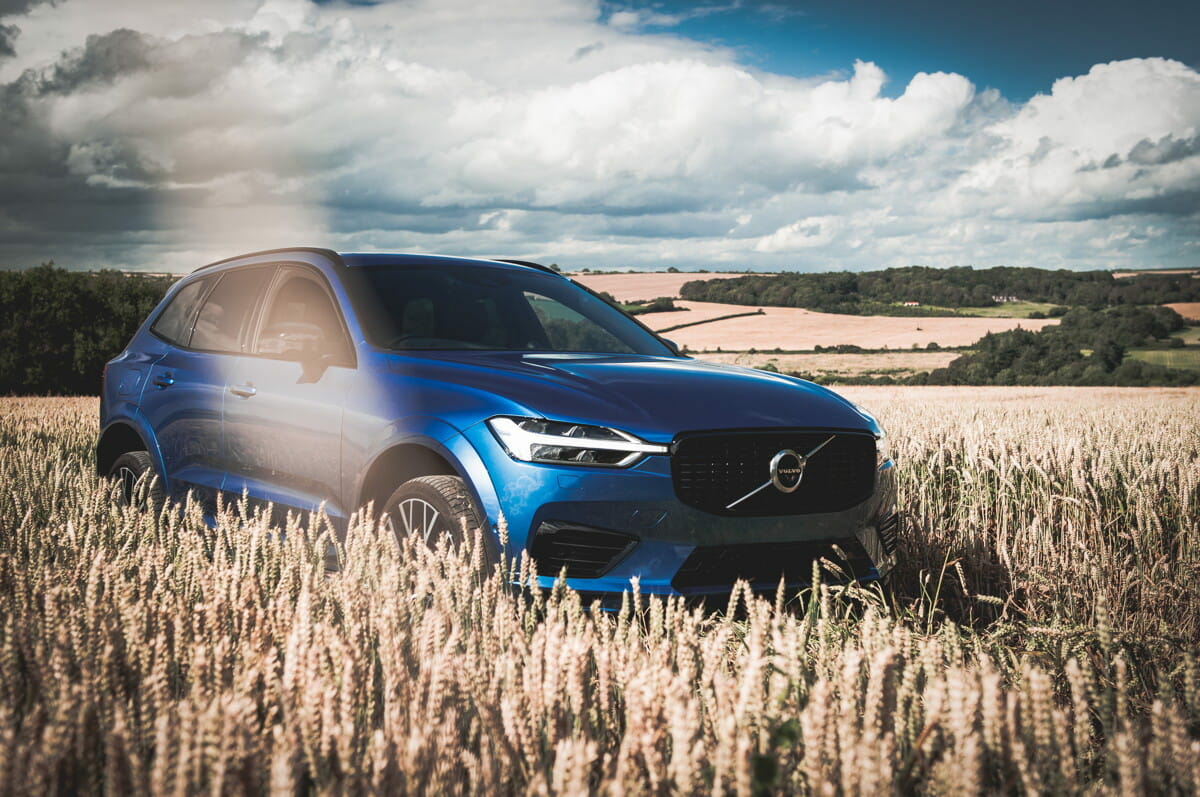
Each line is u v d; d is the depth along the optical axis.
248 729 1.44
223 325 5.06
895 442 6.82
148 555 2.84
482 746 1.60
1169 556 4.35
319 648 1.73
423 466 3.79
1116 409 19.12
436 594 2.35
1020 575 4.16
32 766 1.35
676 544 3.26
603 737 1.80
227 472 4.68
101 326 53.69
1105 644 2.29
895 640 2.14
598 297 5.46
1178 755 1.56
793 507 3.47
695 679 2.14
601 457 3.26
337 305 4.41
